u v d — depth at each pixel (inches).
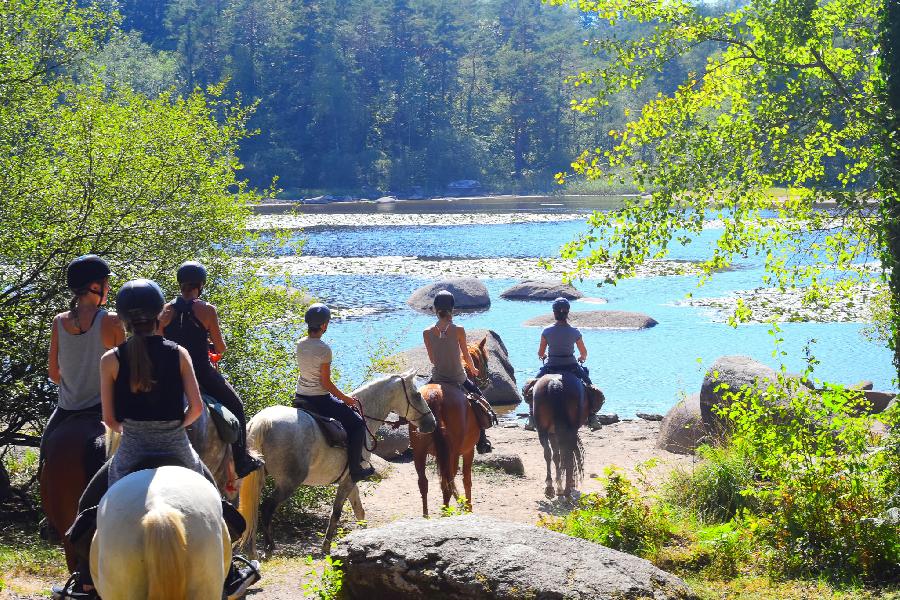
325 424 383.2
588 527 390.0
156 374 199.8
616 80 456.4
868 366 979.9
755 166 434.0
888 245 407.8
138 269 502.0
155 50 5856.3
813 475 372.8
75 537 201.9
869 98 433.4
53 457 252.8
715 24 448.5
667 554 365.7
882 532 346.6
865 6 453.1
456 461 455.5
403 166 5516.7
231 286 529.7
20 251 455.8
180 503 182.2
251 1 5649.6
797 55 450.9
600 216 439.8
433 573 277.9
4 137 490.3
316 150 5506.9
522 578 269.3
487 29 6624.0
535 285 1622.8
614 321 1290.6
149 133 511.5
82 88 518.9
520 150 5964.6
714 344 1140.5
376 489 587.5
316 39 5605.3
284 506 501.7
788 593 320.5
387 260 2107.5
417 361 892.0
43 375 464.8
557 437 531.8
